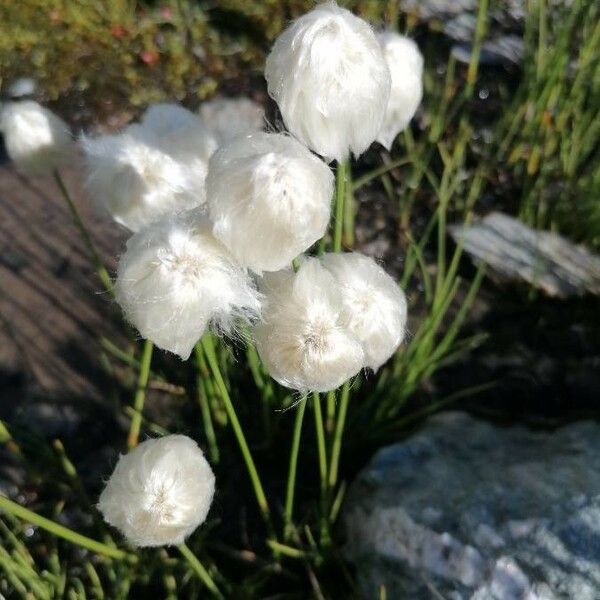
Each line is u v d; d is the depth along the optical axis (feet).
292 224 0.49
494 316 1.05
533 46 1.30
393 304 0.60
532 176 1.17
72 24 1.36
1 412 0.99
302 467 0.92
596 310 1.05
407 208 1.15
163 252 0.51
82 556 0.87
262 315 0.55
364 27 0.53
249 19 1.37
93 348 1.03
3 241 1.13
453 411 0.94
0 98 1.30
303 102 0.53
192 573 0.80
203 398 0.83
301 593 0.82
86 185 0.70
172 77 1.33
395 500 0.80
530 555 0.72
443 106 1.21
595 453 0.83
